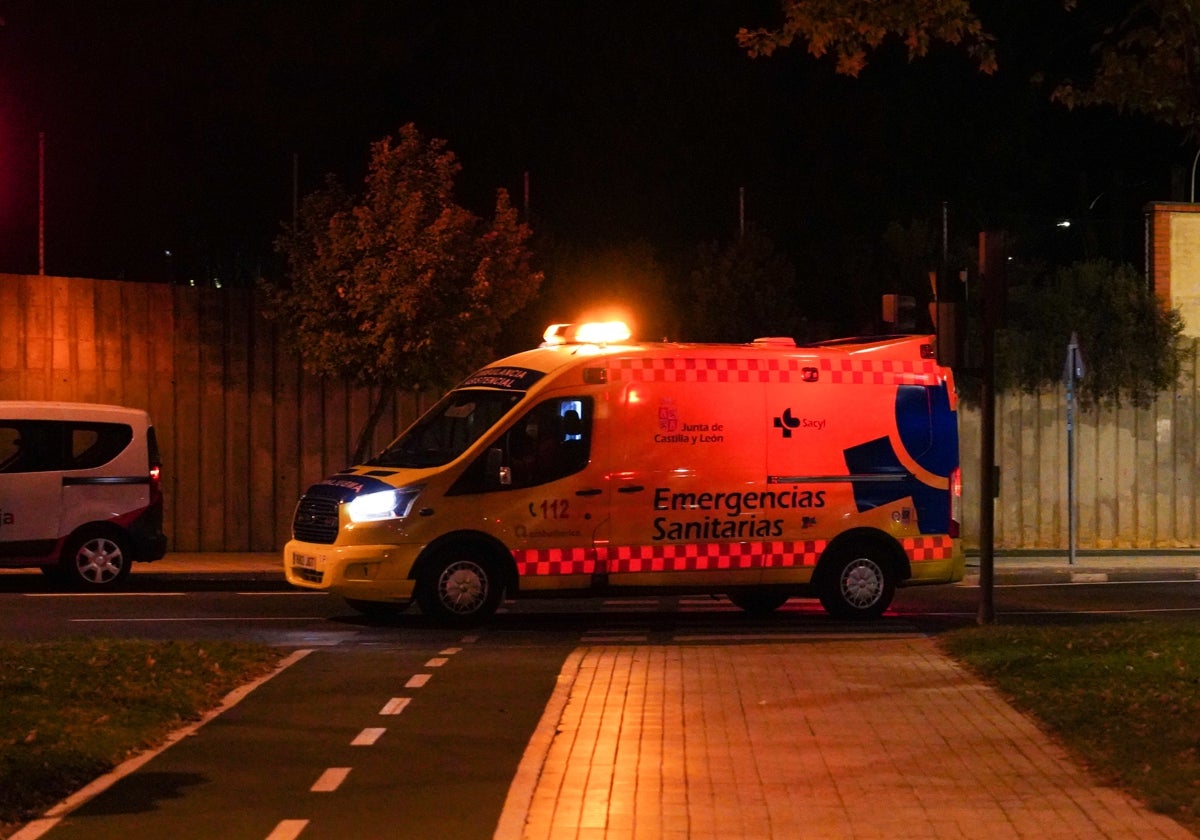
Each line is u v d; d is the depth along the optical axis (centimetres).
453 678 1184
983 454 1478
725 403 1622
